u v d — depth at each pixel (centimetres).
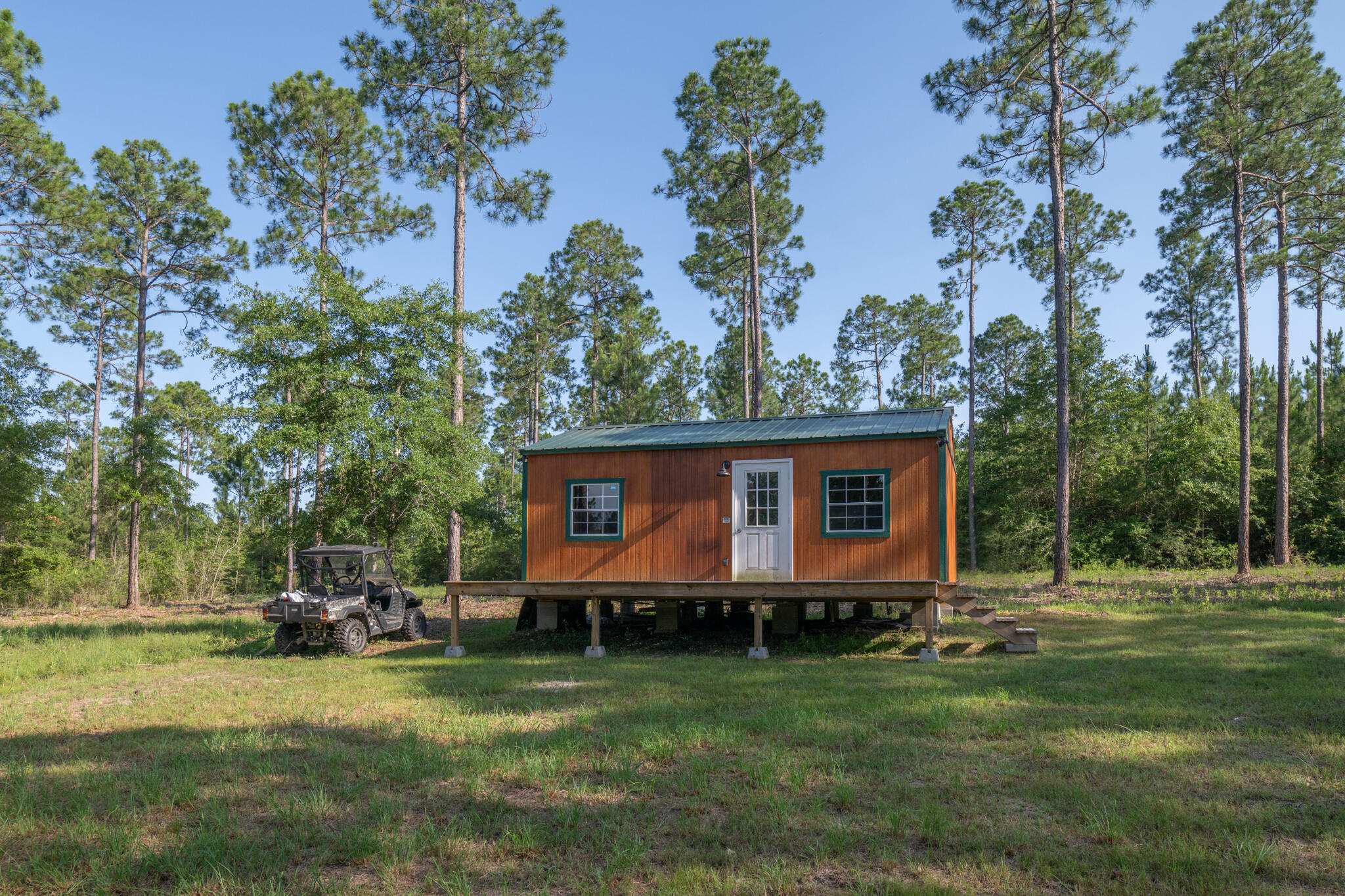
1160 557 2798
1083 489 3069
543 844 420
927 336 4256
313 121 2286
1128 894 349
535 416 3784
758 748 592
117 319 2917
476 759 559
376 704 802
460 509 1669
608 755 577
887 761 548
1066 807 458
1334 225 2230
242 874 391
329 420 1515
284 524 1562
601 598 1190
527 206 2089
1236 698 726
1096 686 798
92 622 1856
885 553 1177
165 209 2511
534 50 1978
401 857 402
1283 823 425
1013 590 1991
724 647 1238
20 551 2478
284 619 1216
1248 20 2111
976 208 3181
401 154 2328
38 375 2852
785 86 2430
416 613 1432
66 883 387
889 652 1144
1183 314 3719
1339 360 3581
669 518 1295
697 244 2827
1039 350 3241
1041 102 1969
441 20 1830
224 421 1499
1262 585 1917
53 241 2159
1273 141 2167
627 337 3303
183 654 1249
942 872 378
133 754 632
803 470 1233
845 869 383
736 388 3762
